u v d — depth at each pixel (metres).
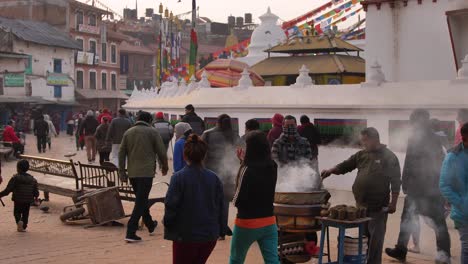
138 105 31.78
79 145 31.45
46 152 30.33
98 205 11.41
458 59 17.62
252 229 6.77
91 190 12.44
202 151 6.57
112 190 11.59
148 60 79.81
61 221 11.95
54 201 14.43
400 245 9.05
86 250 9.53
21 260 8.93
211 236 6.50
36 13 64.75
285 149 9.72
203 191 6.50
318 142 13.85
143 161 10.12
